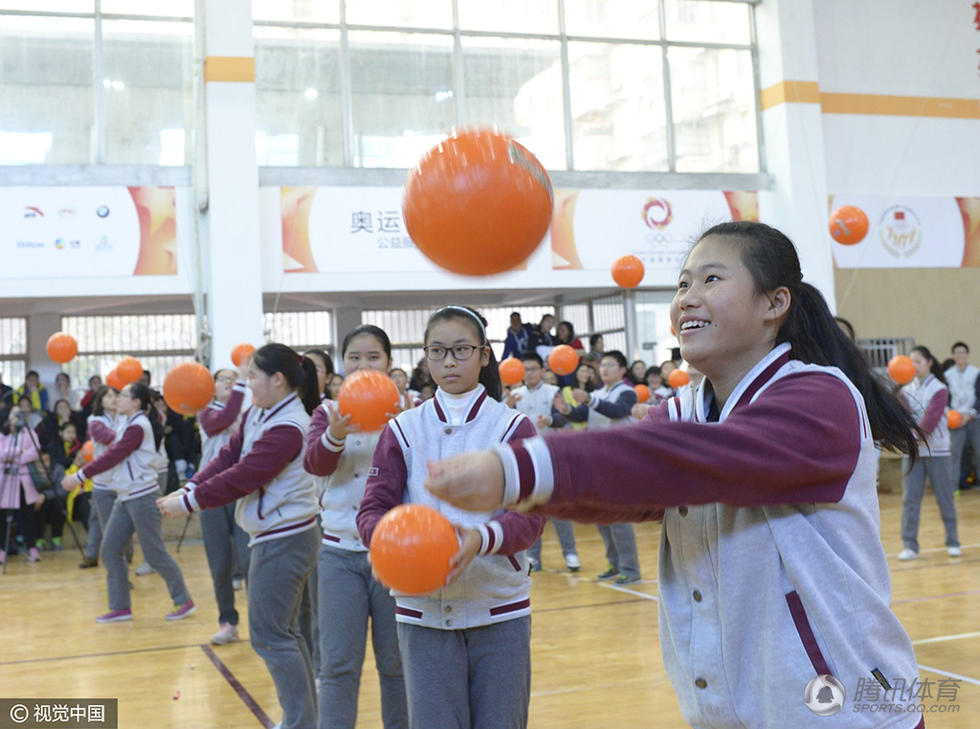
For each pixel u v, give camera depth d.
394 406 2.48
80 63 10.09
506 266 1.19
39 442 9.52
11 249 9.42
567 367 6.60
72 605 6.48
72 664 4.77
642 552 7.93
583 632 5.08
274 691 4.19
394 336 13.41
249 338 9.89
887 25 12.71
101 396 7.84
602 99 11.76
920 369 7.11
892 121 12.62
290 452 3.08
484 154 1.16
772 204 12.00
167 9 10.34
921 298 13.97
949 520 7.04
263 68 10.64
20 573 8.05
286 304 12.08
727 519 1.27
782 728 1.21
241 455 3.45
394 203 10.58
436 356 2.40
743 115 12.20
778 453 1.13
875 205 12.23
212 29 9.99
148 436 5.75
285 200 10.25
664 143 11.91
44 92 9.98
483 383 2.53
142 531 5.73
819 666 1.19
